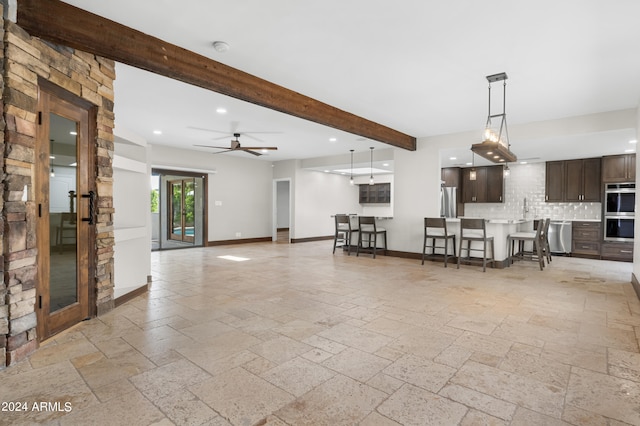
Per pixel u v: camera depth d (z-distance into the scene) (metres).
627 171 6.78
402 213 6.93
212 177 8.70
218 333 2.71
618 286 4.43
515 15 2.45
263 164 9.95
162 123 5.60
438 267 5.78
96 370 2.08
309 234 10.18
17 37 2.14
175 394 1.83
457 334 2.72
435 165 6.49
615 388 1.91
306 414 1.66
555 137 5.18
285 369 2.12
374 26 2.64
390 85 3.88
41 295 2.45
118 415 1.64
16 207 2.16
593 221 7.13
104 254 3.13
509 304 3.56
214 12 2.46
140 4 2.36
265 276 4.96
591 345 2.51
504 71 3.45
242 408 1.71
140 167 3.90
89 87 2.85
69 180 2.75
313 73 3.57
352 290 4.13
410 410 1.70
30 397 1.79
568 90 3.94
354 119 5.07
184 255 7.15
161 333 2.70
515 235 6.07
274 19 2.56
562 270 5.58
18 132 2.16
